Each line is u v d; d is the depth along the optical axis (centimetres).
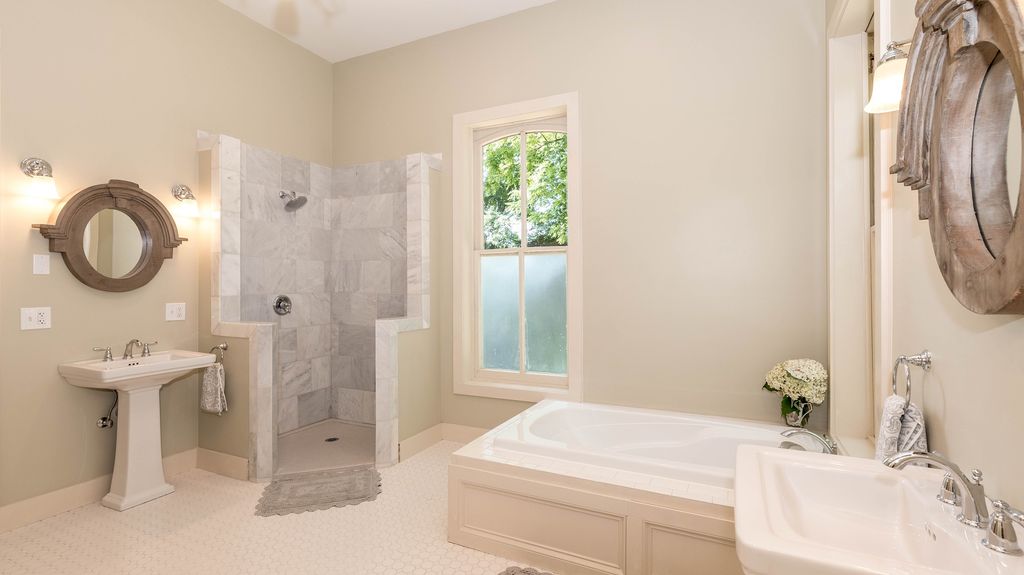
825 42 256
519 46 335
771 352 268
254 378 289
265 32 359
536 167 346
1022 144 84
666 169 291
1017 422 97
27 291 238
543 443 223
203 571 197
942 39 113
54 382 248
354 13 341
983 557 87
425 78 372
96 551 212
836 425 238
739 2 274
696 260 284
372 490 274
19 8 236
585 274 312
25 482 237
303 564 202
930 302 136
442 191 363
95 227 261
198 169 314
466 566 202
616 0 305
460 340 354
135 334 281
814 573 86
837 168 238
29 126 240
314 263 400
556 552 199
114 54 273
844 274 237
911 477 123
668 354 291
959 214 108
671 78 290
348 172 407
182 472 302
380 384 310
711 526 172
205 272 309
